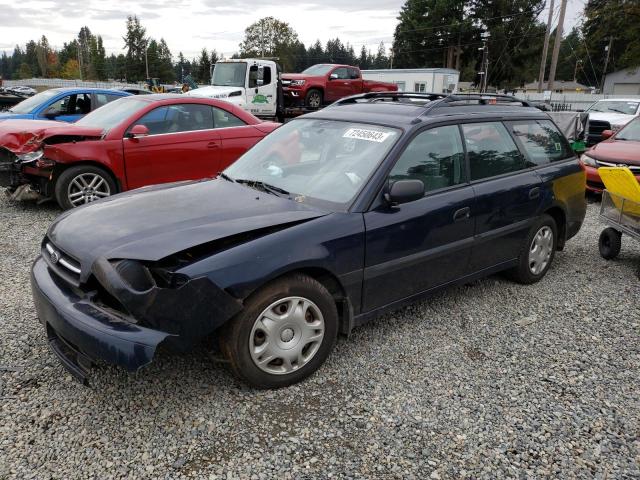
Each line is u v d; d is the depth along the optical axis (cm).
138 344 256
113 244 284
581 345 380
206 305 270
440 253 381
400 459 260
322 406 299
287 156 401
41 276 313
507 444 273
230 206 334
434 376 334
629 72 4534
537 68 6706
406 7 6525
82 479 242
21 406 291
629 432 285
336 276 321
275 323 299
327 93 1873
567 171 502
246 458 257
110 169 684
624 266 558
